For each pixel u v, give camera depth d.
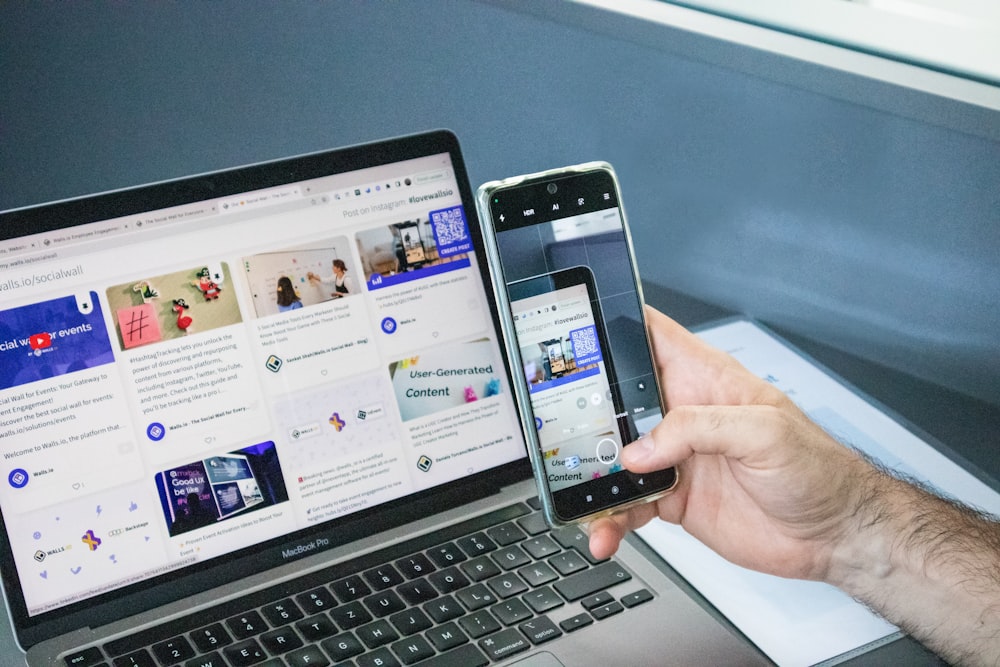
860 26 1.00
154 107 0.90
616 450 0.69
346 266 0.74
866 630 0.68
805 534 0.70
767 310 1.08
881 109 0.95
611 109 1.06
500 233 0.68
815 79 0.97
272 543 0.70
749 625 0.68
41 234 0.67
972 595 0.66
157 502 0.68
